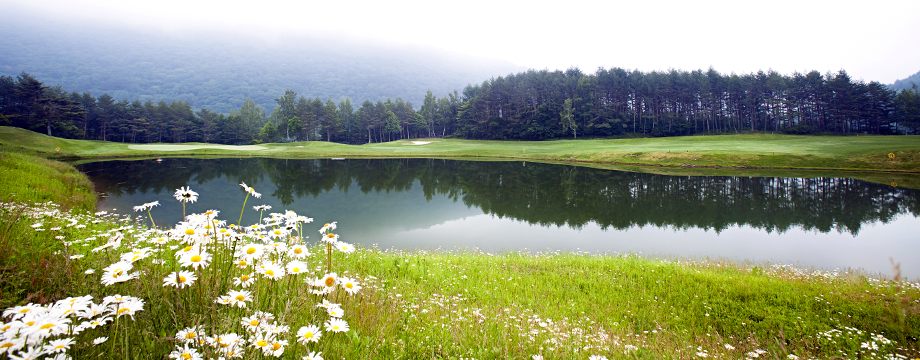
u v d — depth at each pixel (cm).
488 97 9700
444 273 745
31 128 7356
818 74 8412
